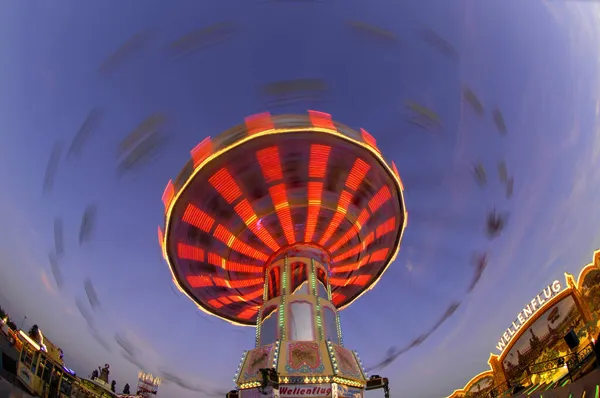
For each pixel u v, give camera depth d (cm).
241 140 1834
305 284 1964
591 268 2045
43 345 2073
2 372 1569
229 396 1703
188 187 1891
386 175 2050
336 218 2112
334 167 1988
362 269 2409
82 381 2414
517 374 2545
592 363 1417
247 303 2441
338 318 1966
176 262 2123
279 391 1502
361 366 1748
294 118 1925
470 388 3006
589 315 2017
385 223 2244
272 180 1977
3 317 1867
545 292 2512
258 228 2088
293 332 1755
